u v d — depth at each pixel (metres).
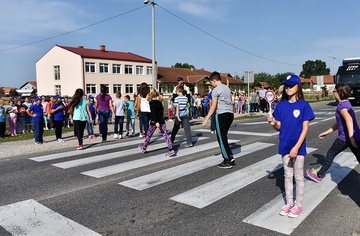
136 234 3.39
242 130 11.96
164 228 3.51
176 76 55.44
